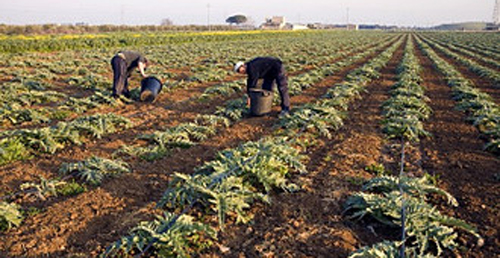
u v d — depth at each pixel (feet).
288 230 14.15
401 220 13.80
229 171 16.87
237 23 500.74
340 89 38.70
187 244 12.92
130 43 113.60
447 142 24.59
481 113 29.66
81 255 12.76
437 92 42.16
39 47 88.38
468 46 129.39
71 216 15.17
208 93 38.65
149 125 28.14
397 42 152.56
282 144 20.67
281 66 28.30
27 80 42.39
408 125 25.21
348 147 23.15
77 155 21.89
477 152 22.62
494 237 13.60
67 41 96.43
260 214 15.39
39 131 22.62
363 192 17.12
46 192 16.89
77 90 41.88
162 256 12.48
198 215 15.16
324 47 111.55
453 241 13.32
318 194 17.01
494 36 229.86
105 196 16.96
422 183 16.65
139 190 17.58
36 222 14.78
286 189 17.46
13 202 16.29
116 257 12.70
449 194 16.35
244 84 44.11
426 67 66.13
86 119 26.25
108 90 40.11
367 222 14.82
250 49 99.40
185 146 23.56
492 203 16.12
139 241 12.91
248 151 19.17
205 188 15.37
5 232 14.11
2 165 20.31
